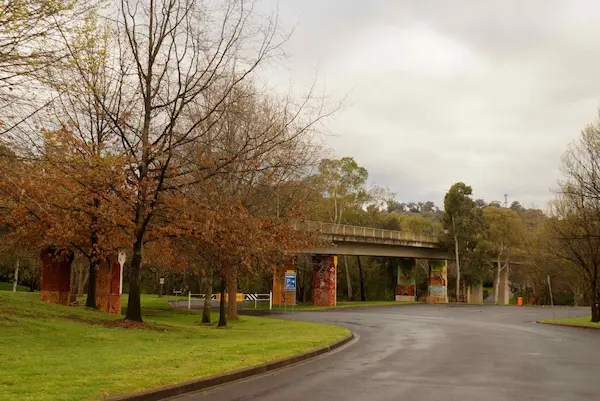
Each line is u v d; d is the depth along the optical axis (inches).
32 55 550.0
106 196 819.4
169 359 527.2
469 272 3097.9
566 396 400.8
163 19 785.6
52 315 832.9
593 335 1037.2
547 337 972.6
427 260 3454.7
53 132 745.0
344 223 3174.2
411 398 388.5
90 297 1138.7
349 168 2938.0
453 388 430.6
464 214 3122.5
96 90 740.0
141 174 801.6
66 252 1139.3
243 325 1204.5
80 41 615.5
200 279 2952.8
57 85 578.2
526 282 4045.3
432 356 660.1
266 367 529.7
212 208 837.8
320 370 538.9
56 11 553.0
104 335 702.5
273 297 2496.3
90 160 778.2
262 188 1071.0
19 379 384.5
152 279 3430.1
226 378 461.1
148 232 903.1
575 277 2613.2
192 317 1488.7
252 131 999.0
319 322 1391.5
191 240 874.8
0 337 600.7
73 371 430.3
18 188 636.7
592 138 1347.2
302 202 1192.2
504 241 3280.0
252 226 855.7
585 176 1380.4
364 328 1185.4
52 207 877.2
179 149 853.8
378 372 522.3
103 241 967.0
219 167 798.5
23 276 2610.7
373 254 2628.0
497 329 1171.3
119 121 791.7
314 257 2470.5
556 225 1616.6
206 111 932.6
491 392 413.4
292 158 1042.7
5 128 588.4
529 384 453.4
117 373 435.5
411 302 2851.9
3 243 1243.2
